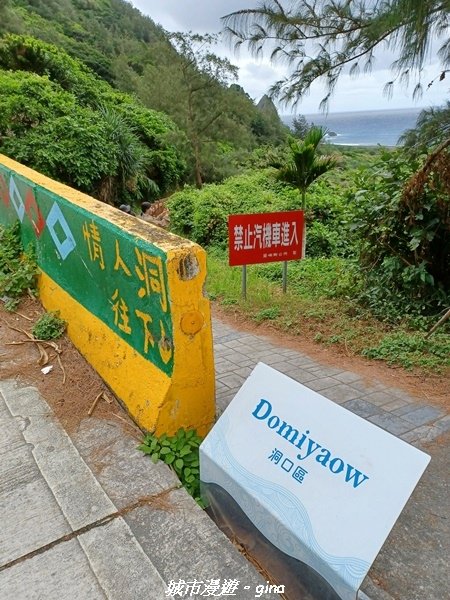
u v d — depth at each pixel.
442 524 1.99
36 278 3.91
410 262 4.78
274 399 1.76
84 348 2.94
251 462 1.71
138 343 2.38
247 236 5.26
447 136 3.71
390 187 4.84
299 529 1.50
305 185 7.36
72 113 11.80
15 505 1.87
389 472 1.40
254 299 5.32
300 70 3.69
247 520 1.71
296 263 7.04
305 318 4.71
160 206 11.88
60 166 10.64
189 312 2.08
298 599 1.55
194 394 2.21
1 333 3.36
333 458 1.53
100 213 2.63
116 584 1.54
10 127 10.57
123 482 1.98
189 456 2.13
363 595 1.64
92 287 2.83
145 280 2.16
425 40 2.81
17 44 14.61
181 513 1.83
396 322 4.52
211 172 17.55
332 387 3.29
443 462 2.41
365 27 3.25
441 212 4.44
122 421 2.38
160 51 19.14
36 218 3.66
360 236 5.17
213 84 17.62
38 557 1.64
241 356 3.88
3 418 2.42
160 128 17.23
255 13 3.47
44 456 2.14
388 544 1.89
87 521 1.79
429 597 1.65
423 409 2.97
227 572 1.58
